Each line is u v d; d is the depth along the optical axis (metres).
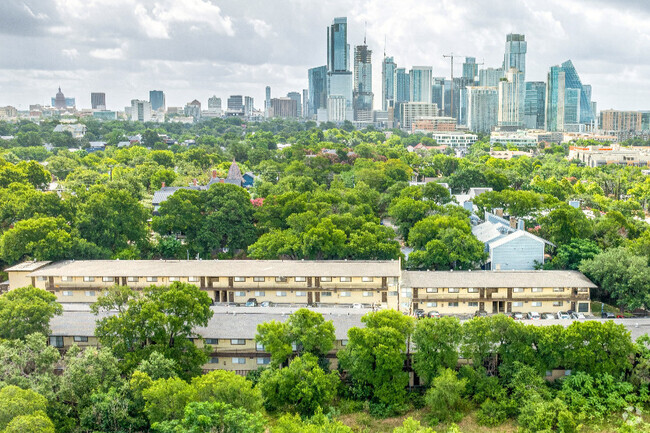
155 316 110.06
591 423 103.69
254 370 117.88
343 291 147.00
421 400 111.31
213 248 189.75
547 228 179.88
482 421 104.75
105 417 95.62
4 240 161.75
